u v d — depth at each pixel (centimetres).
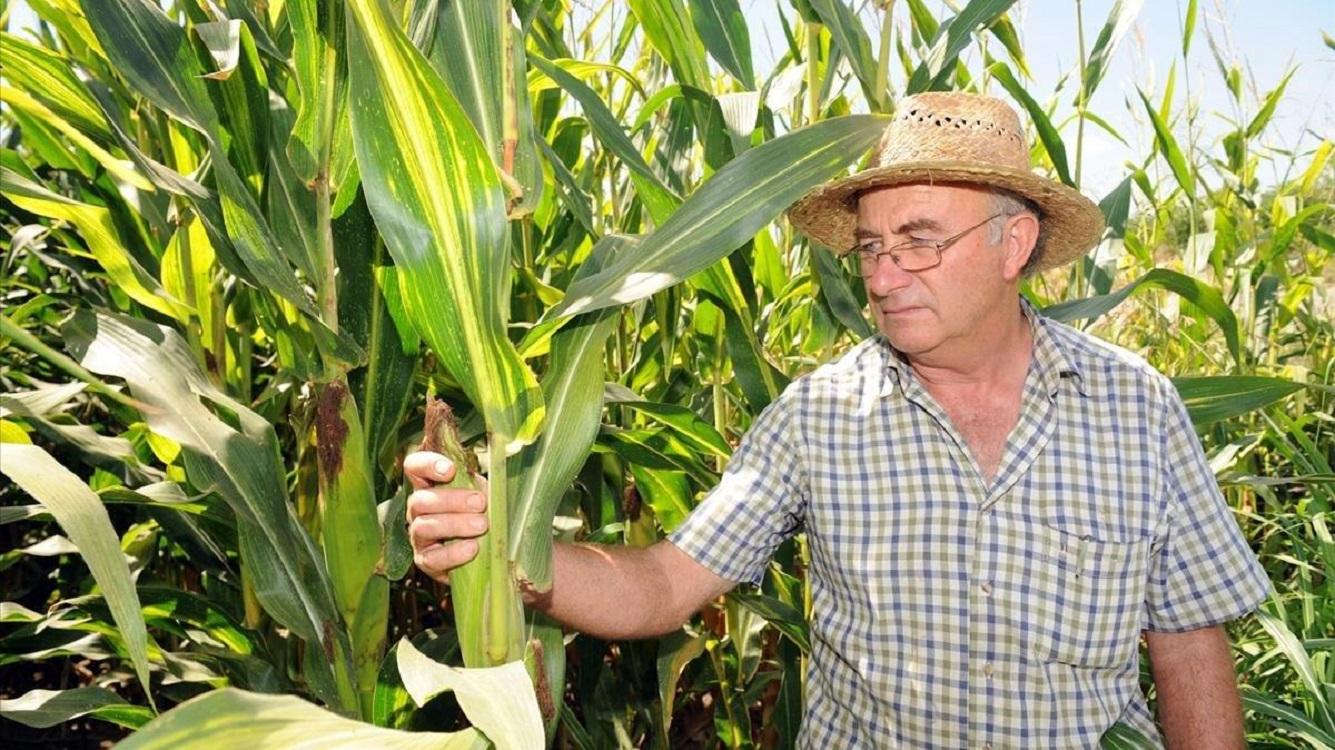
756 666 248
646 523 247
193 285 182
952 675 180
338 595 146
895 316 172
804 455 189
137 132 192
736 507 192
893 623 183
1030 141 309
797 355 294
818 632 195
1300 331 453
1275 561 338
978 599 178
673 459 204
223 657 174
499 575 126
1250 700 221
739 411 281
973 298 169
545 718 133
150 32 136
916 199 166
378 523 145
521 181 127
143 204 183
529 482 134
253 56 142
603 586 177
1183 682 188
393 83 104
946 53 205
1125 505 177
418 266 116
